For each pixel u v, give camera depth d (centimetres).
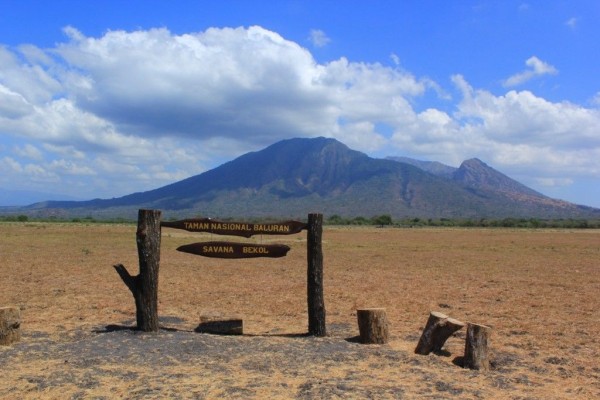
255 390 670
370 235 5928
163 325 1093
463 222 11425
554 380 764
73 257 2583
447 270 2300
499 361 854
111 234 4794
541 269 2375
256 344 916
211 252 1034
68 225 7156
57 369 745
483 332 810
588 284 1861
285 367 781
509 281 1930
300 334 1027
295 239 4550
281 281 1864
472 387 710
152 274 981
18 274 1903
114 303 1353
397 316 1256
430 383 719
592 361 873
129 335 946
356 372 764
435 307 1379
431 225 10812
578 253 3403
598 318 1241
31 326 1052
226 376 729
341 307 1378
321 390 670
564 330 1107
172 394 650
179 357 823
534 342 1000
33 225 6644
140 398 636
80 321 1119
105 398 637
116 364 777
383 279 1958
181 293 1568
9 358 795
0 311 874
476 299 1513
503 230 8219
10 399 634
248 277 1972
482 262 2706
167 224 1007
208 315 1027
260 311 1303
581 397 688
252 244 1041
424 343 878
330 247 3806
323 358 835
